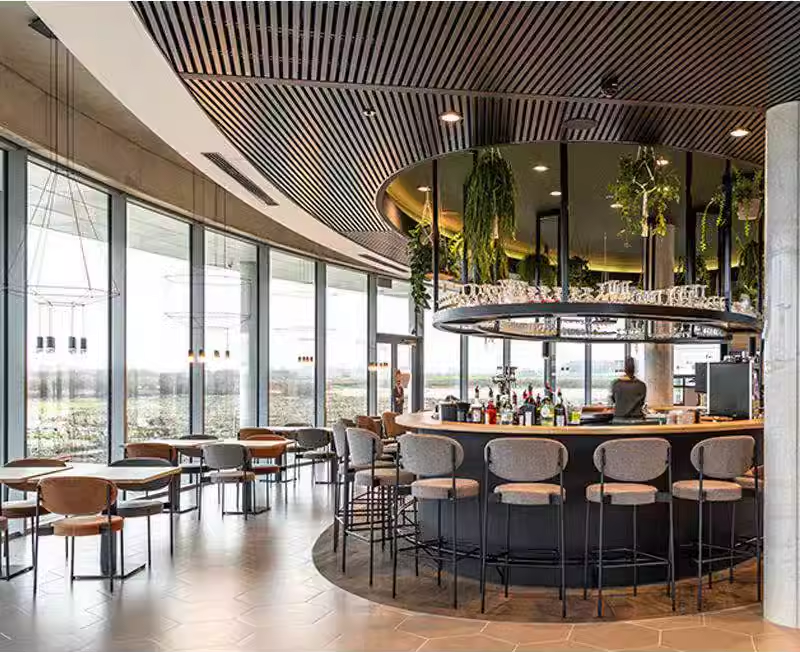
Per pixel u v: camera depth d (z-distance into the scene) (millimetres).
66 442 8039
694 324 7250
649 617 4902
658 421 6957
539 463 5051
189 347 10492
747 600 5293
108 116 8023
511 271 10609
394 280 16219
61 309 8008
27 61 6602
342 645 4332
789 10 3828
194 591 5383
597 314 5707
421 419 6797
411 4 3766
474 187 6156
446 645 4344
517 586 5656
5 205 7211
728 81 4750
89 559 6324
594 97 5027
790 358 4848
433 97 5051
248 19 3947
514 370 7637
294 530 7469
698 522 5770
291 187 7691
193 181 10055
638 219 6938
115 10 3840
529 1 3746
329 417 13875
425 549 6145
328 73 4668
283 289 12906
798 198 4875
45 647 4285
